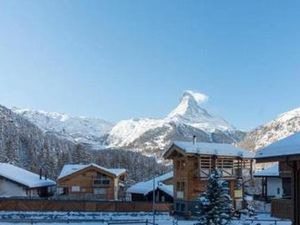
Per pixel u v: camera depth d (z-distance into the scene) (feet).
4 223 137.59
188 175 176.86
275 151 64.34
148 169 469.98
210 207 90.99
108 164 499.92
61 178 251.80
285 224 140.26
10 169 256.32
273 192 215.31
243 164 181.27
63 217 162.09
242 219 155.02
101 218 160.86
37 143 519.19
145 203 193.88
